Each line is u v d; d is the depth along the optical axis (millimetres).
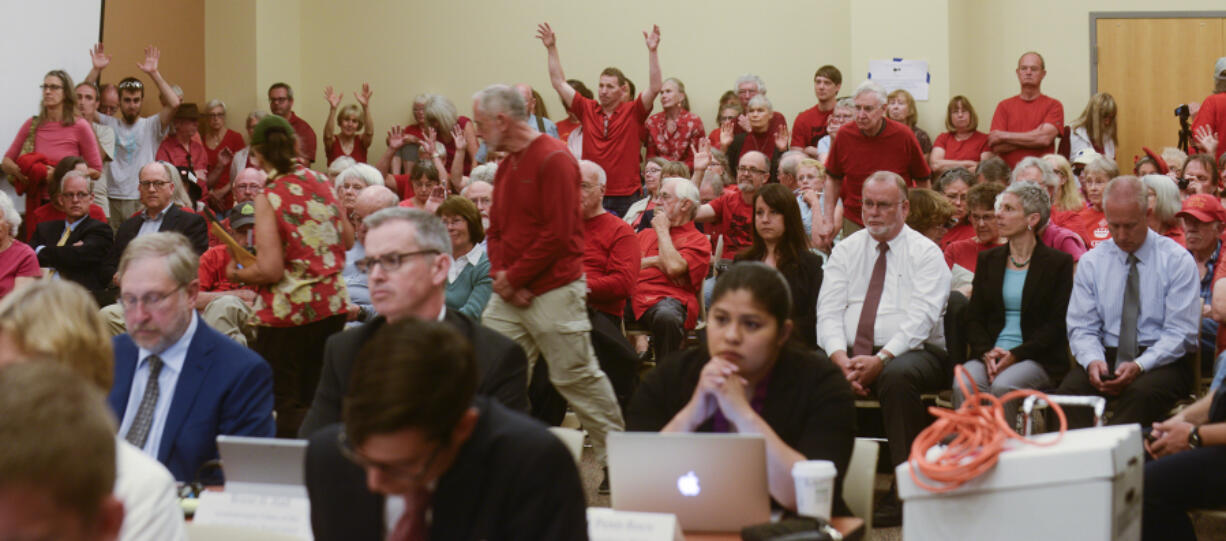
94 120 7953
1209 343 4398
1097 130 8695
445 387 1476
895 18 8594
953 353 4352
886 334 4309
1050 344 4258
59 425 1013
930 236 5285
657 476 2238
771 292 2438
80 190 6398
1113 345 4152
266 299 4250
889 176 4367
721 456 2209
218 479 2818
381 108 9625
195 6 9312
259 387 2883
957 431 2385
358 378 1484
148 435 2840
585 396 4145
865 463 2559
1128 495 2264
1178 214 4715
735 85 9281
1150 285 4094
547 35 7605
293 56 9680
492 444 1603
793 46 9211
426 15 9570
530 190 4000
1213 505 3068
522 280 3992
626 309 5516
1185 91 9180
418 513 1624
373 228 2713
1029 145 8383
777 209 4578
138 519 1693
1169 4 9156
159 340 2834
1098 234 6176
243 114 9312
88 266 6363
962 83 9062
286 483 2287
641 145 8602
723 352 2443
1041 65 8586
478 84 9523
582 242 4125
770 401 2473
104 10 8148
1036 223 4348
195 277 2898
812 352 2559
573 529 1622
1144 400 3900
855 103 6324
